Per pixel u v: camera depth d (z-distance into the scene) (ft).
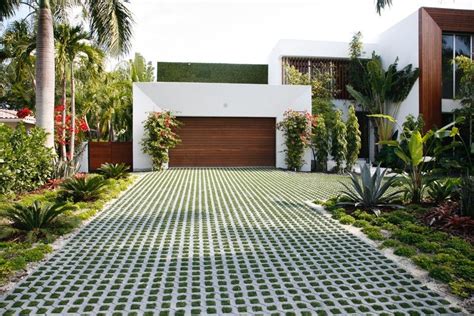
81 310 10.74
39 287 12.34
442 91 53.01
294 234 18.71
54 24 41.22
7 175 26.07
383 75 56.29
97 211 23.72
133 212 23.75
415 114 53.52
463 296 11.44
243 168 48.78
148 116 46.93
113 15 35.83
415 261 14.38
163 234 18.76
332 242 17.35
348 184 35.99
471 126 48.55
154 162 46.14
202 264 14.53
